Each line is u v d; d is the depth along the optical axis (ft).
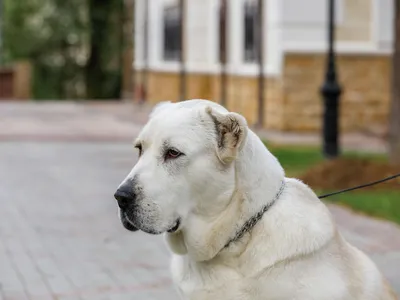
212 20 84.64
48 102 118.83
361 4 69.36
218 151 14.02
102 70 134.62
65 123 81.76
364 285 14.78
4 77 128.16
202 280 14.61
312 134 67.62
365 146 59.31
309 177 42.01
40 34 134.72
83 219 35.70
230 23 78.69
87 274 26.96
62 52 137.69
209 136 14.12
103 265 28.14
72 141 66.23
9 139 66.74
